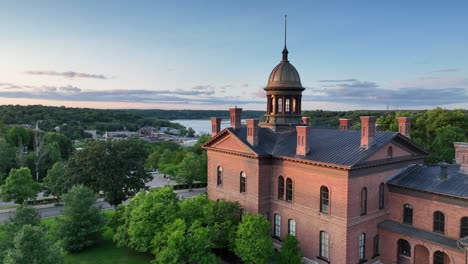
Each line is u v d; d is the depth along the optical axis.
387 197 30.86
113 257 34.34
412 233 27.83
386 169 30.48
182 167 71.88
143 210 31.05
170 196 32.59
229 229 31.00
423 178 29.48
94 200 38.19
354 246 28.20
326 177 29.08
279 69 39.12
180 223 28.52
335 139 32.69
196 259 27.44
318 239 30.05
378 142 29.50
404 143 31.61
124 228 33.84
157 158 93.56
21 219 31.58
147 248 30.58
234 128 37.66
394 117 66.19
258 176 34.03
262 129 38.59
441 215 27.28
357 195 28.09
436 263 27.09
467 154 28.25
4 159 79.06
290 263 28.14
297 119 39.28
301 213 31.62
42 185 60.81
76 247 35.41
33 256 20.92
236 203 34.25
